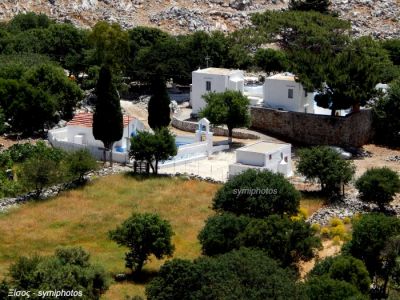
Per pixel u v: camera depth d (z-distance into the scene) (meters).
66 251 84.50
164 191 125.88
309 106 175.62
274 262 76.75
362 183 120.25
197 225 112.06
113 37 198.62
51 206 118.88
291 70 170.38
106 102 139.00
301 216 111.75
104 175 133.50
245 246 92.31
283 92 171.62
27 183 124.88
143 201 121.31
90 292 79.56
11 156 142.38
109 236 100.00
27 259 81.38
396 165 148.50
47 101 163.25
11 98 163.50
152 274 96.25
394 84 168.75
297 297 71.31
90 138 150.62
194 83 177.38
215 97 158.38
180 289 76.75
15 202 120.62
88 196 123.00
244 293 70.12
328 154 126.19
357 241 92.25
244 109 157.62
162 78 149.50
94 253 102.50
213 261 77.69
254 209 106.25
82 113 164.75
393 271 90.06
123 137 148.88
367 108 169.75
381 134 168.50
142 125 156.62
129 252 99.62
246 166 130.75
